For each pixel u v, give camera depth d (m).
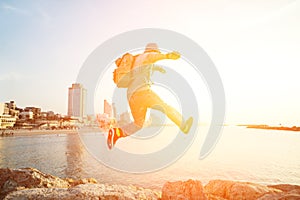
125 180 22.64
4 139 88.44
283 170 33.16
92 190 6.39
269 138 123.88
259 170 32.38
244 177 27.28
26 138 94.88
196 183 6.85
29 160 39.88
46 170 30.12
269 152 58.69
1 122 121.31
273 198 5.86
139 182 21.86
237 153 53.34
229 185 7.43
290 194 5.85
